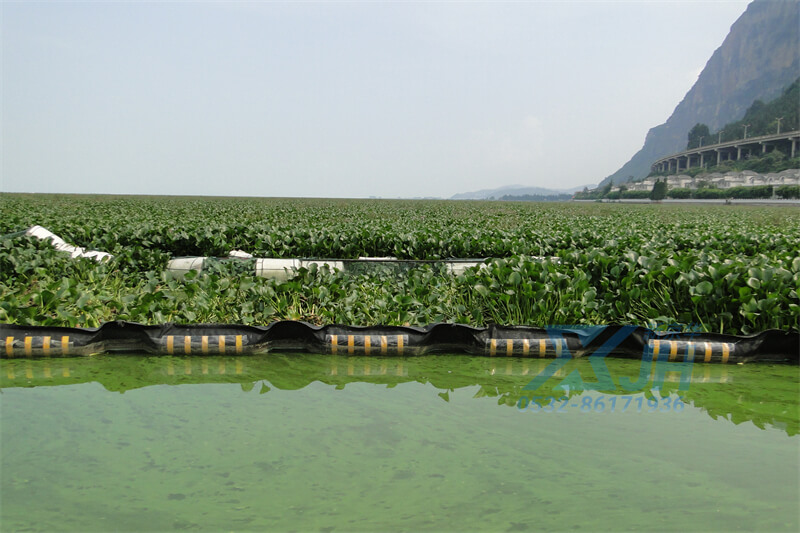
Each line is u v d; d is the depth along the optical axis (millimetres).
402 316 5355
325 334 4859
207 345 4688
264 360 4672
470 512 2328
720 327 5426
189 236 8961
